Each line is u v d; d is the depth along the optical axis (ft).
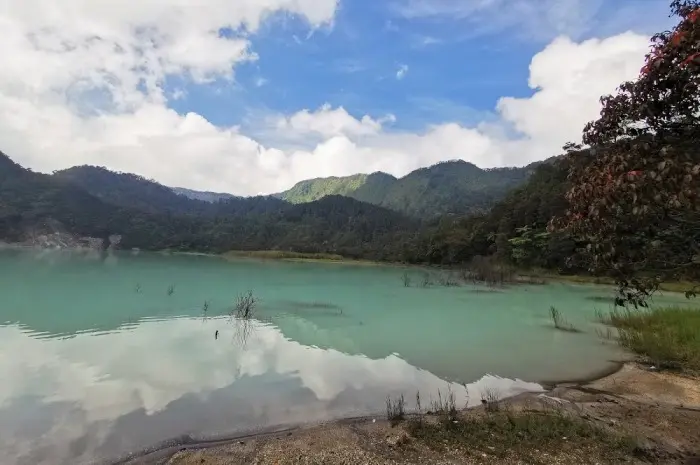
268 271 146.51
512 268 140.56
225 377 31.65
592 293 94.22
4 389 28.14
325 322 54.54
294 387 29.89
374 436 21.63
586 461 18.69
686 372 33.37
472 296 86.84
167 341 41.88
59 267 128.57
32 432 22.08
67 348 38.47
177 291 80.23
